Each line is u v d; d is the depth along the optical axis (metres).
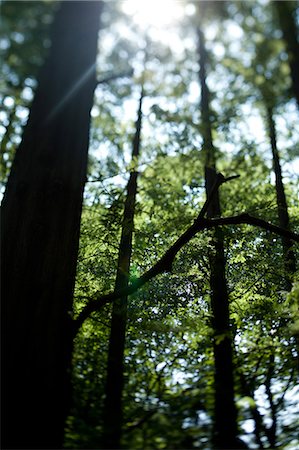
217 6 7.71
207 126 6.00
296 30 5.97
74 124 4.63
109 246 4.21
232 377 3.03
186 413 2.74
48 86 5.25
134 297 3.90
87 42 5.96
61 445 2.51
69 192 3.76
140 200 5.04
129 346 3.52
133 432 2.53
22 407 2.47
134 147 5.64
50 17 9.03
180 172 5.79
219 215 4.79
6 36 8.83
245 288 4.14
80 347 3.32
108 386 2.89
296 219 4.77
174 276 4.11
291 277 3.75
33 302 2.91
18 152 4.27
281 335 3.25
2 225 3.34
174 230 4.01
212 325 3.54
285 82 6.14
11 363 2.62
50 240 3.28
